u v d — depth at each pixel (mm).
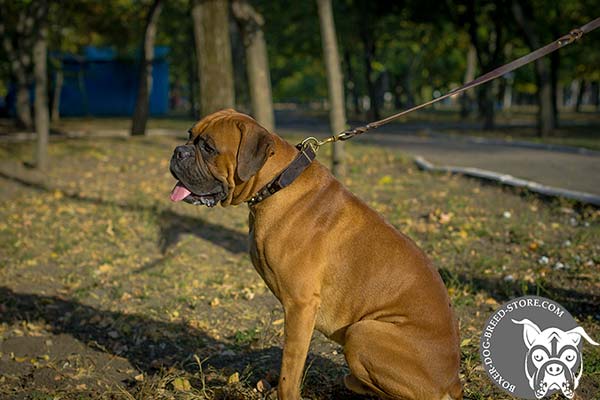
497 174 11539
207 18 11000
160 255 7789
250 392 4289
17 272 7219
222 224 9055
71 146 17297
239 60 26234
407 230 8164
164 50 41312
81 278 7047
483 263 6707
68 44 30766
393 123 33438
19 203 10617
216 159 3621
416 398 3379
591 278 6156
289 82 79375
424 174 12555
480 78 4172
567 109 62375
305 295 3635
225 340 5355
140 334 5527
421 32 36938
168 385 4523
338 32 32969
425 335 3395
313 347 5039
